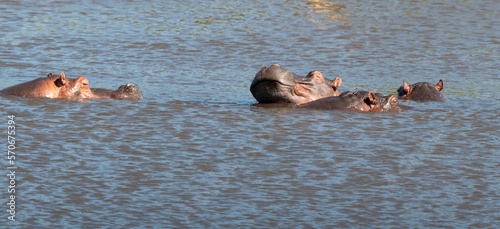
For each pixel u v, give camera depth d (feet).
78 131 187.83
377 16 455.63
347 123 206.39
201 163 165.48
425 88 261.65
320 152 176.55
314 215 137.90
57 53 330.75
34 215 134.10
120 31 384.47
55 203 140.05
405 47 370.73
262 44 367.66
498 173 164.35
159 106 222.69
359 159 171.83
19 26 385.70
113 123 197.67
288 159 170.09
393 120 213.05
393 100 228.63
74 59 320.70
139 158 167.73
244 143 182.29
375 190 151.84
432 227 133.80
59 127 190.70
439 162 171.32
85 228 129.39
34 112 204.85
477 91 275.59
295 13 455.63
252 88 229.45
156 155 170.30
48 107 211.41
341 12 465.47
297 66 324.19
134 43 357.82
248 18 433.89
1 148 170.30
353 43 377.91
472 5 500.74
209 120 205.36
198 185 151.74
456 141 190.60
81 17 418.31
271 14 449.06
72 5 453.99
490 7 495.00
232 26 408.67
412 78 304.71
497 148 184.65
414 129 202.59
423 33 407.03
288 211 139.44
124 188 148.87
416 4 501.56
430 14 465.47
